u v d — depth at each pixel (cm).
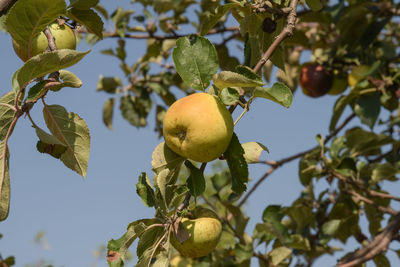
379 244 377
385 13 452
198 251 205
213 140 185
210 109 187
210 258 439
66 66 179
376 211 443
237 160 192
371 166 414
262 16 252
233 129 191
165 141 199
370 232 449
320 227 439
